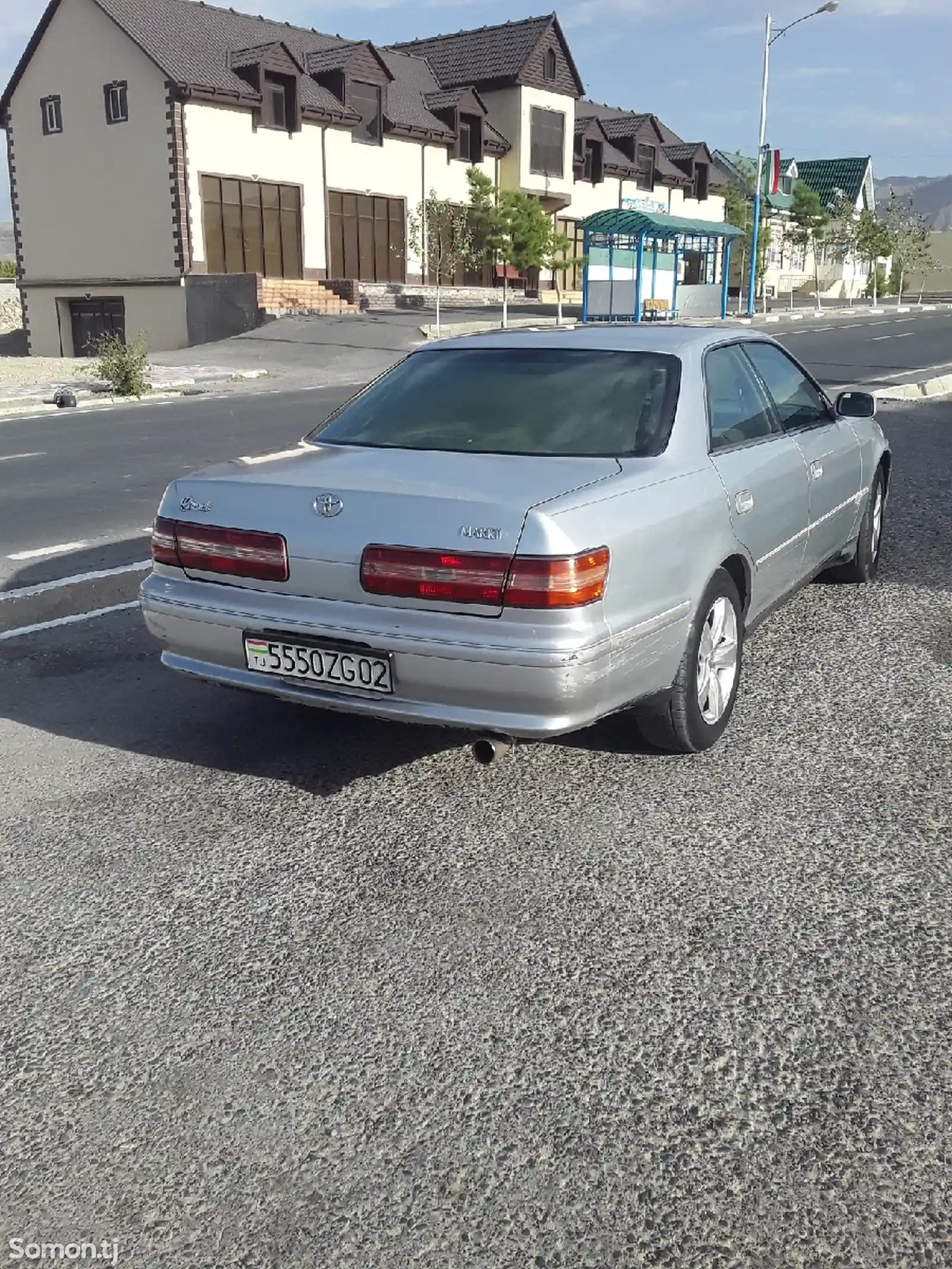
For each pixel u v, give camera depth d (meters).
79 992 2.82
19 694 4.91
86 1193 2.20
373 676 3.43
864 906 3.10
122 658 5.39
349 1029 2.64
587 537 3.26
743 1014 2.65
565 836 3.53
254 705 4.74
